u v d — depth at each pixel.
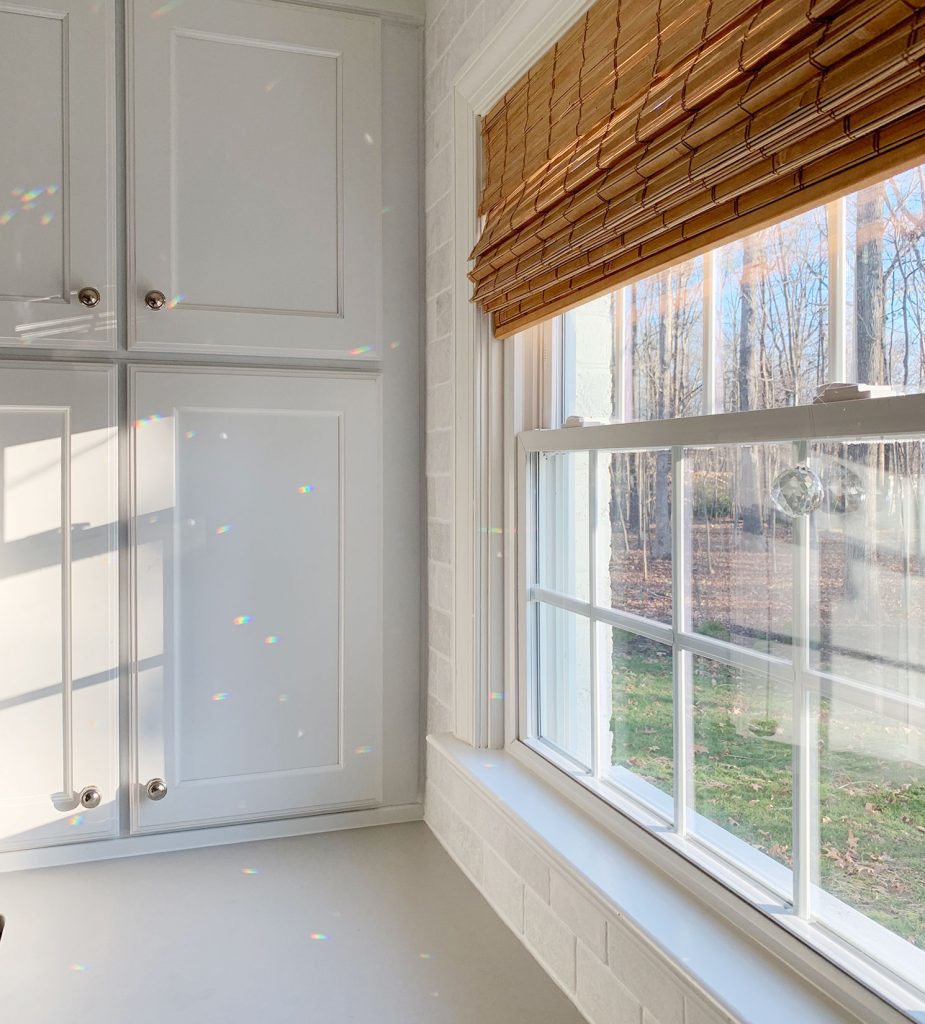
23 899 1.66
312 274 1.95
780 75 0.85
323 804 1.99
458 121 1.78
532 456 1.66
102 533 1.81
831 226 0.94
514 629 1.71
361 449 2.00
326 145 1.95
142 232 1.82
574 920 1.30
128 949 1.47
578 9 1.32
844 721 0.92
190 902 1.65
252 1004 1.31
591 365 1.46
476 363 1.71
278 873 1.77
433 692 2.01
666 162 1.05
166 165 1.84
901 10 0.72
